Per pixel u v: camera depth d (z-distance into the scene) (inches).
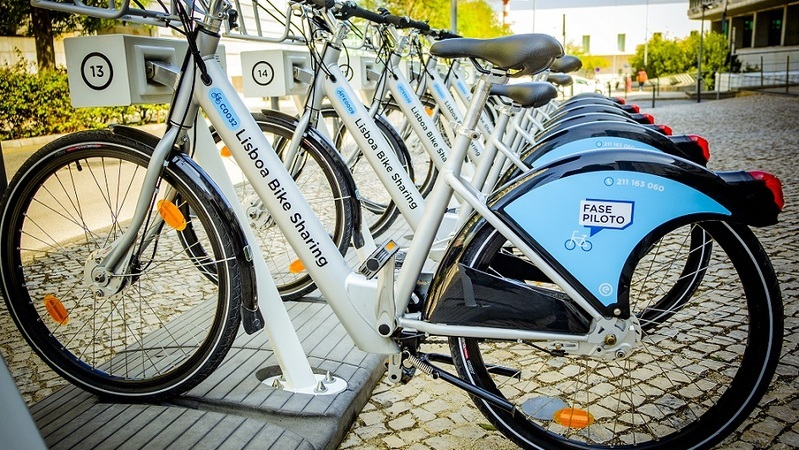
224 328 75.0
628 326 67.4
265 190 75.6
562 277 67.3
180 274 141.6
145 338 99.1
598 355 68.1
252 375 86.4
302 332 101.6
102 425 73.4
